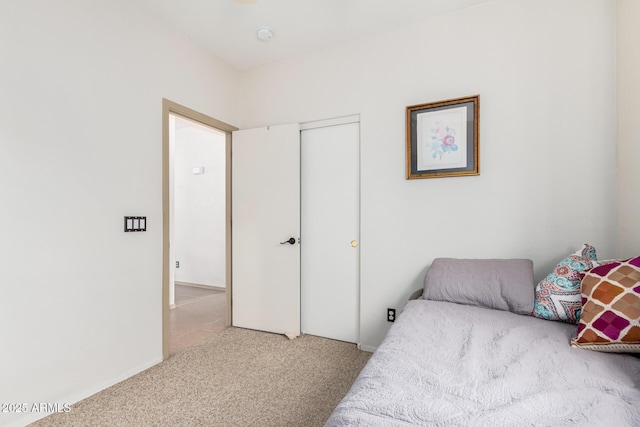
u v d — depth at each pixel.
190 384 1.91
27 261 1.53
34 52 1.56
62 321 1.67
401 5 2.11
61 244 1.67
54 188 1.64
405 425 0.73
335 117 2.60
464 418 0.75
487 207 2.08
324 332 2.69
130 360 2.01
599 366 1.02
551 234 1.91
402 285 2.33
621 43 1.71
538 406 0.79
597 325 1.18
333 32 2.42
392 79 2.38
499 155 2.04
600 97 1.80
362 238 2.47
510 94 2.02
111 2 1.92
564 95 1.88
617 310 1.17
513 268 1.77
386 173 2.39
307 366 2.15
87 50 1.79
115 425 1.53
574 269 1.55
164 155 2.27
